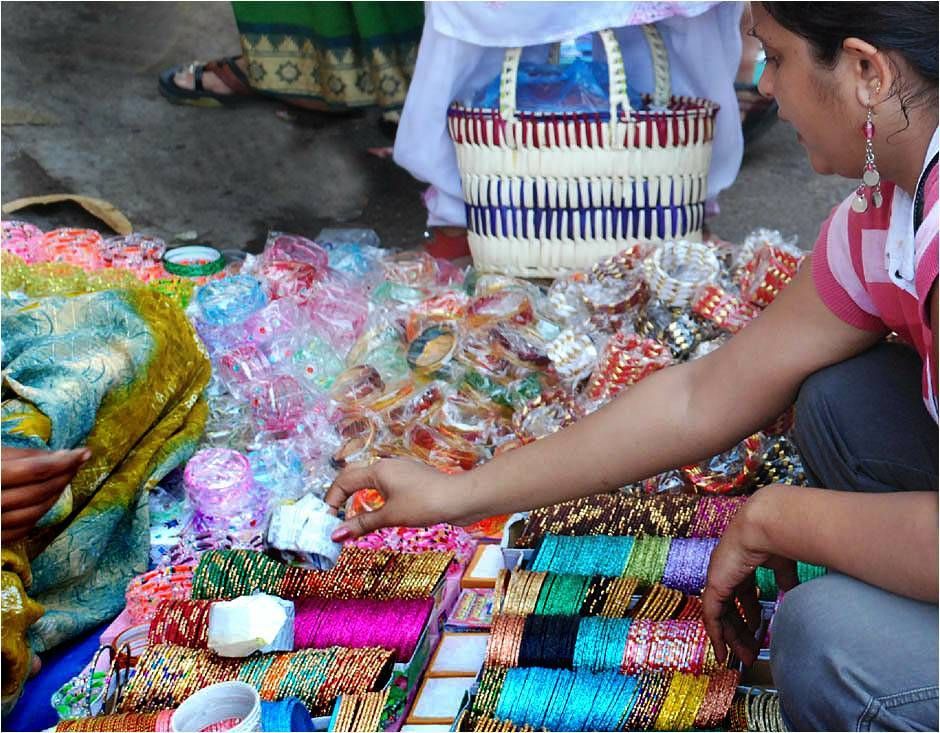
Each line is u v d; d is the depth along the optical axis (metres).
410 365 2.53
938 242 1.27
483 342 2.49
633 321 2.56
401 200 3.96
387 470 1.80
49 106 4.54
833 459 1.63
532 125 2.76
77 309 2.29
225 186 4.06
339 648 1.78
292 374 2.53
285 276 2.79
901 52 1.25
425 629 1.85
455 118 2.88
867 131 1.31
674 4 2.72
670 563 1.93
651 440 1.68
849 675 1.33
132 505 2.20
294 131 4.40
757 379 1.64
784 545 1.39
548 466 1.70
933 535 1.27
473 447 2.38
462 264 3.30
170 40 5.13
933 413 1.39
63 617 2.04
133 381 2.19
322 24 3.90
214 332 2.56
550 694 1.69
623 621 1.80
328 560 2.04
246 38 4.07
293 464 2.36
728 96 2.99
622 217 2.85
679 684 1.68
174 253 2.97
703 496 2.15
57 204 3.89
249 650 1.76
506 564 2.05
